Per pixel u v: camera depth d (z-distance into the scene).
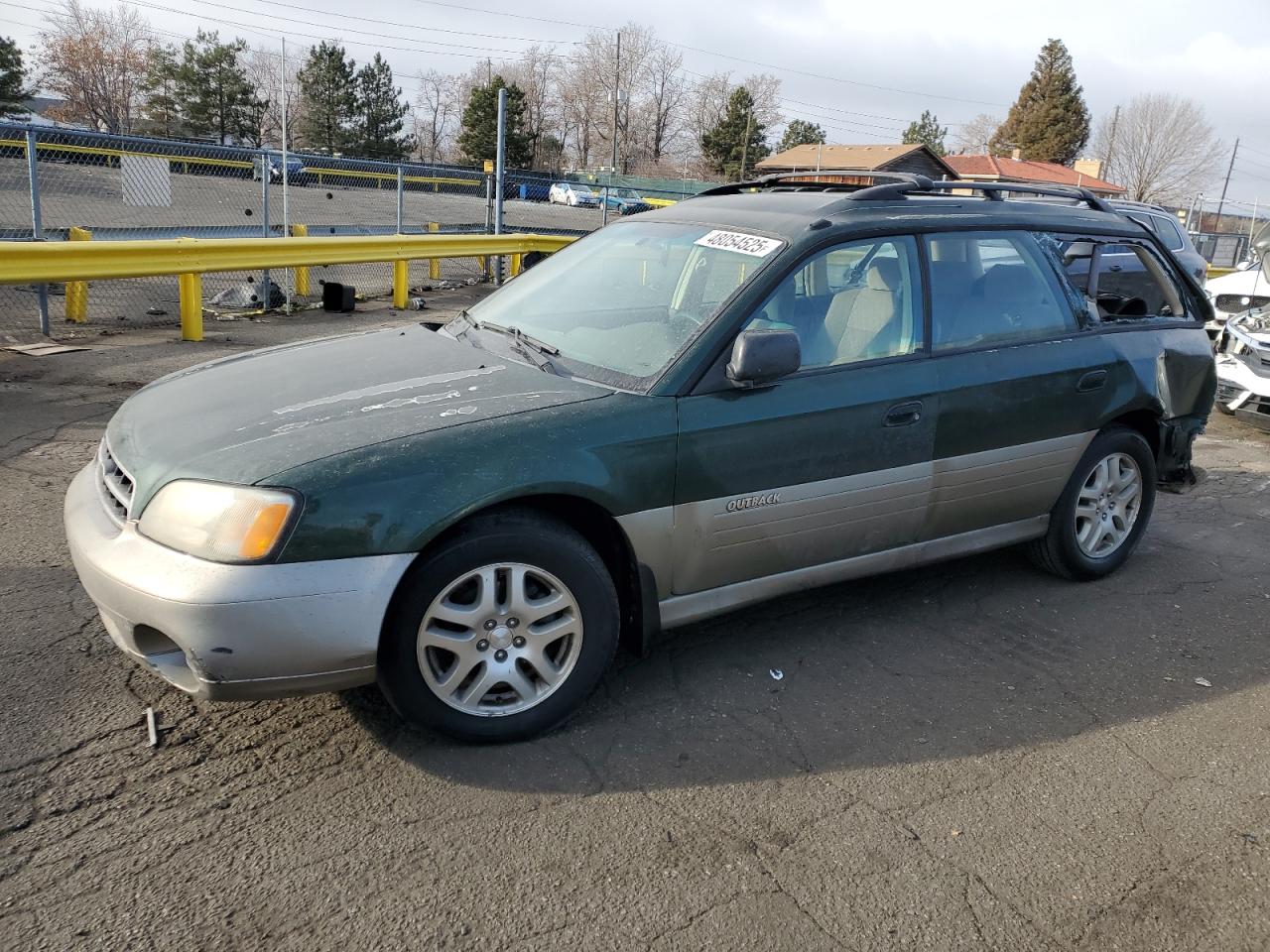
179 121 52.88
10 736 2.91
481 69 87.81
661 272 3.80
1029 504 4.23
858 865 2.59
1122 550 4.68
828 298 3.59
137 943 2.20
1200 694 3.62
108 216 14.45
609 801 2.79
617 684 3.46
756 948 2.28
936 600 4.34
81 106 66.31
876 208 3.85
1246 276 11.25
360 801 2.73
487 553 2.86
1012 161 59.91
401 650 2.80
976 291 4.00
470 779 2.85
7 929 2.21
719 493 3.27
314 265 11.09
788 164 52.69
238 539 2.59
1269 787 3.04
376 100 56.56
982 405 3.86
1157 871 2.63
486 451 2.85
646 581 3.22
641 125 87.94
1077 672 3.74
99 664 3.34
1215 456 7.45
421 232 16.98
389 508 2.69
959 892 2.51
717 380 3.26
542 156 79.56
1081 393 4.20
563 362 3.45
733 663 3.66
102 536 2.82
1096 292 4.59
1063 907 2.47
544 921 2.33
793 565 3.57
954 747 3.18
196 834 2.56
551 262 4.38
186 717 3.07
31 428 6.08
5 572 4.01
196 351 8.80
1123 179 77.69
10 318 9.75
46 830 2.53
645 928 2.32
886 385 3.61
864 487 3.61
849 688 3.52
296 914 2.31
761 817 2.76
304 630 2.62
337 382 3.30
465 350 3.64
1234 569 4.92
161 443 2.94
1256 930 2.43
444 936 2.27
